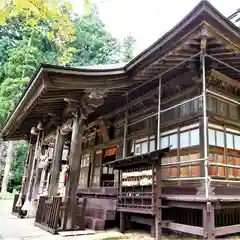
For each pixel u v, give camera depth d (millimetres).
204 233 4480
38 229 6535
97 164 10094
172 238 5598
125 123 8219
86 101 6754
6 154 24719
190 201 4887
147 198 5379
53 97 7090
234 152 6367
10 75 23828
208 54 5441
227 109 6441
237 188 5750
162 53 5570
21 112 8875
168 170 6492
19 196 10469
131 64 6465
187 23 4621
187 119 6145
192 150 5961
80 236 5629
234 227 4949
